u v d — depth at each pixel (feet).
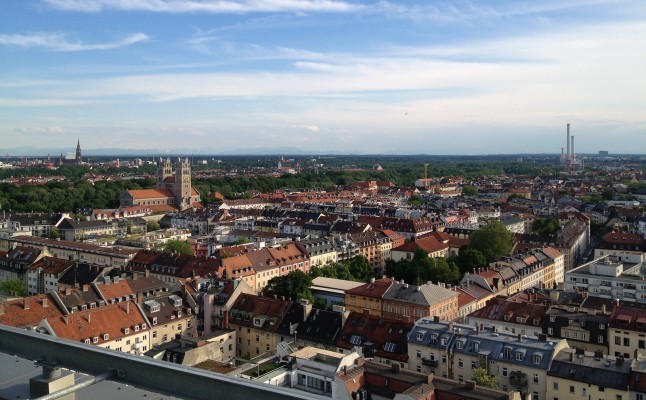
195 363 448.24
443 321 502.38
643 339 495.41
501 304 590.14
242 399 88.02
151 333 533.96
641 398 381.40
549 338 498.69
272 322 551.59
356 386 381.19
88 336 483.92
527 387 425.28
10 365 108.37
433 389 354.74
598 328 522.06
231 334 553.64
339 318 528.22
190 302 587.68
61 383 94.32
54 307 536.83
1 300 557.74
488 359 442.91
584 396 403.75
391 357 484.33
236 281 598.75
